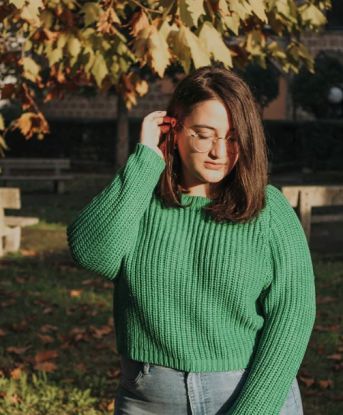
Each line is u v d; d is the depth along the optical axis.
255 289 2.67
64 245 13.35
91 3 5.87
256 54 7.42
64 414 5.92
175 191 2.72
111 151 28.88
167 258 2.67
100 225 2.68
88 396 6.25
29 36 6.65
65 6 6.39
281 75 27.77
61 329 8.38
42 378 6.72
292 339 2.64
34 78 6.82
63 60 6.87
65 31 6.40
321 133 26.86
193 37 4.93
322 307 9.49
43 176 22.20
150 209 2.74
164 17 5.14
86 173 27.02
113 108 31.66
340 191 11.99
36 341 7.89
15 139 28.95
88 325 8.55
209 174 2.65
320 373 7.00
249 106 2.64
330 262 12.14
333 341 7.88
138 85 7.23
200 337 2.66
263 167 2.67
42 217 16.92
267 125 27.36
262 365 2.64
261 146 2.66
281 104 32.31
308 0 6.61
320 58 27.67
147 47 5.06
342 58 28.44
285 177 25.41
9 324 8.42
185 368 2.66
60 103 31.86
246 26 6.86
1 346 7.70
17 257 12.30
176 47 4.95
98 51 6.36
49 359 7.28
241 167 2.65
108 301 9.61
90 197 21.50
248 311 2.67
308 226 11.87
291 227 2.71
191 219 2.71
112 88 24.11
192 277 2.66
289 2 6.37
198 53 4.89
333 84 27.45
